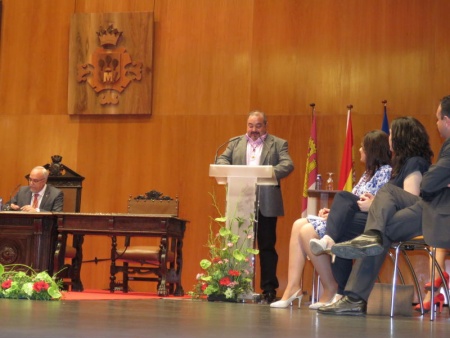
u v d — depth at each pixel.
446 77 8.95
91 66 9.75
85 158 9.72
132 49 9.68
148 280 8.05
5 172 9.84
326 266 5.00
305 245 5.04
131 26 9.70
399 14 9.15
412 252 8.59
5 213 7.12
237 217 6.13
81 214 7.32
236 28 9.54
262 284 6.58
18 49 9.98
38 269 7.12
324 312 4.14
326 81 9.24
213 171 6.18
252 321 3.31
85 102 9.71
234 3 9.57
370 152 4.92
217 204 9.37
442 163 3.98
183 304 5.11
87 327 2.49
